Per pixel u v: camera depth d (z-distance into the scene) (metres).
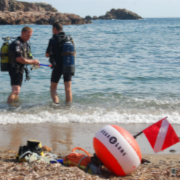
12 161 3.57
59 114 6.09
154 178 3.23
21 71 6.62
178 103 7.11
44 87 8.58
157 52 17.44
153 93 8.11
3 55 6.43
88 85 8.99
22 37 6.39
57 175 3.00
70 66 6.71
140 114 6.20
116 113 6.21
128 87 8.80
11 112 6.19
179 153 4.30
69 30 45.97
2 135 4.82
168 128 3.42
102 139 3.28
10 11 98.19
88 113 6.22
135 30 47.16
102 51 17.77
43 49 17.36
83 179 2.94
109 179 3.19
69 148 4.31
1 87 8.40
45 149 4.13
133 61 13.89
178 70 11.59
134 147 3.24
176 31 43.53
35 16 80.56
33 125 5.41
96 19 151.00
